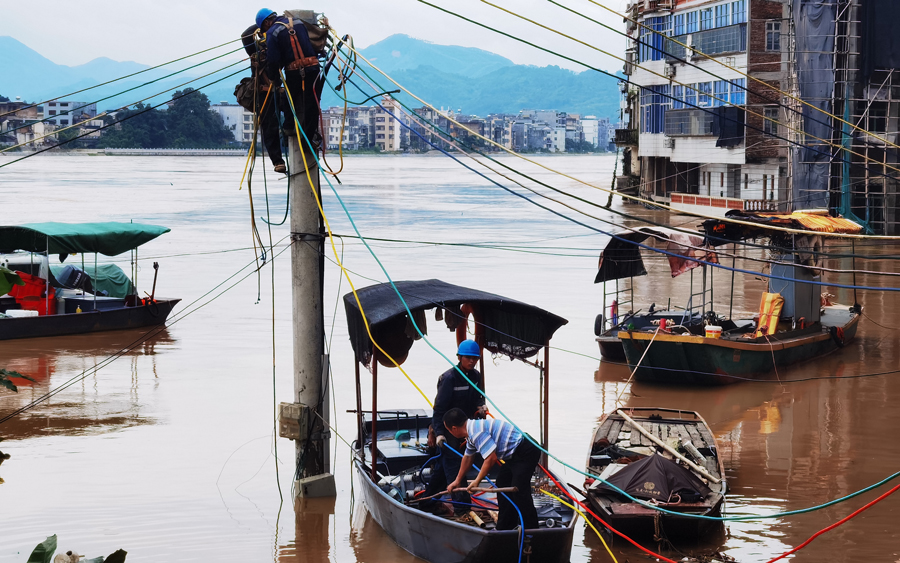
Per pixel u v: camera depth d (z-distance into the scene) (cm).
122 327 2389
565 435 1471
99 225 2503
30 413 1599
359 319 1036
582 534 1056
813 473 1289
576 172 15575
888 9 4275
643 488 1029
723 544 1017
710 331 1828
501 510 883
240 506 1145
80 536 1041
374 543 1026
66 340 2261
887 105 4341
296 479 1178
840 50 4278
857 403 1686
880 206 4391
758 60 4809
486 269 3547
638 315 2223
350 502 1159
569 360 2061
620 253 2075
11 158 17762
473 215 6084
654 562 972
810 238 2064
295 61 1068
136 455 1361
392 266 3588
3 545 1011
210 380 1858
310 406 1156
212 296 2928
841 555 989
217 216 5844
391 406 1647
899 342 2273
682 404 1686
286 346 2197
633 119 7281
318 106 1098
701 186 5784
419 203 7275
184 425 1530
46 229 2334
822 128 4266
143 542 1023
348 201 7469
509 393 1759
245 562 973
